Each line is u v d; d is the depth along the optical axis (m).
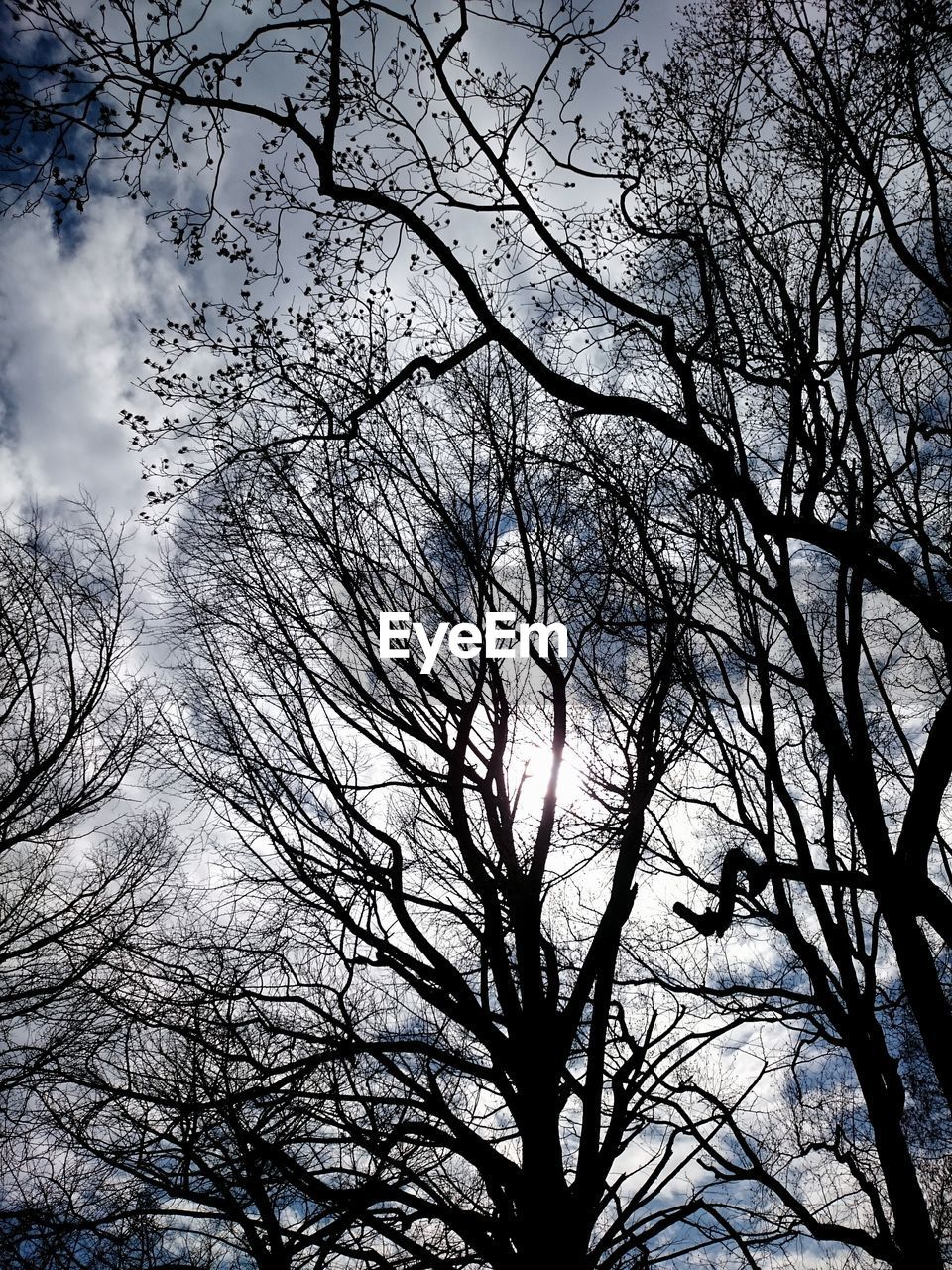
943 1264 7.68
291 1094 7.37
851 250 8.02
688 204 9.20
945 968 10.58
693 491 9.35
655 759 8.52
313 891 8.63
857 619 8.83
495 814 9.05
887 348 8.48
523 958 8.09
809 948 9.61
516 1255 6.87
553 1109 7.36
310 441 8.40
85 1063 8.77
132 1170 7.28
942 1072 6.84
